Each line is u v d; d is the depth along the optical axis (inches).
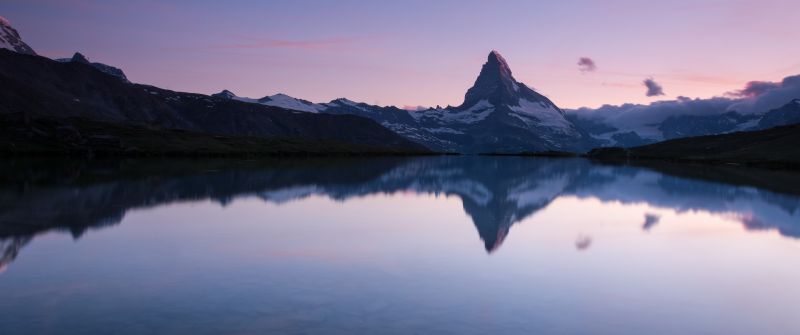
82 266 741.9
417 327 512.1
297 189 1952.5
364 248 890.1
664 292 638.5
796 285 671.8
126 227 1075.9
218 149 6353.3
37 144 4997.5
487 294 623.2
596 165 4751.5
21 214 1219.2
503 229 1101.7
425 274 714.8
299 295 611.5
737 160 5098.4
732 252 874.8
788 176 2984.7
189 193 1736.0
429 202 1606.8
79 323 513.7
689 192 1983.3
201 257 808.9
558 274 720.3
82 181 2085.4
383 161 5398.6
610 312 563.2
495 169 3838.6
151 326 506.9
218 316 537.0
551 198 1765.5
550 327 517.7
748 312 568.4
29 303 574.6
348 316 541.0
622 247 912.3
